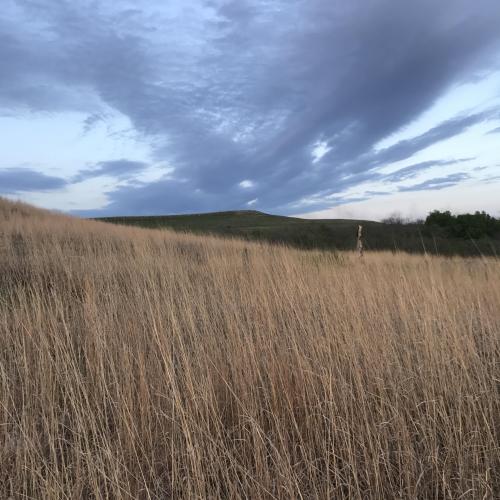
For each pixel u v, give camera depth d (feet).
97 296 17.48
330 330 13.91
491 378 12.82
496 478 9.58
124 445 9.76
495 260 29.96
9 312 16.65
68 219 79.71
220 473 9.57
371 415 10.61
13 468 9.00
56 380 11.17
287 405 10.98
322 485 9.02
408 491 8.94
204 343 13.38
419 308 16.83
